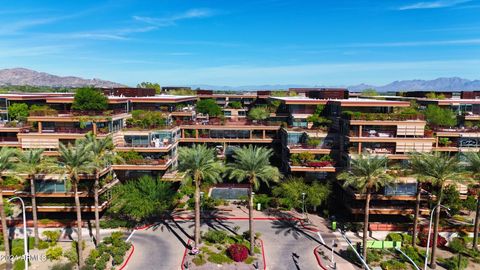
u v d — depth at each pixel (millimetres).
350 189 53188
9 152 41969
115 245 45094
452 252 45875
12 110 62906
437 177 41438
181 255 43594
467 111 69500
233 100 115125
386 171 50625
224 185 70375
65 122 56906
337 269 40906
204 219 55156
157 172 60812
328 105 66938
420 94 92125
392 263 41562
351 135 55406
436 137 61812
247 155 44031
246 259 42688
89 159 41188
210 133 76000
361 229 51500
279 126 75312
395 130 55906
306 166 58938
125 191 51219
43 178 50000
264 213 58000
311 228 52344
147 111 67688
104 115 57281
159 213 54469
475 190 55562
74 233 49625
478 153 46312
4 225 39844
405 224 51781
